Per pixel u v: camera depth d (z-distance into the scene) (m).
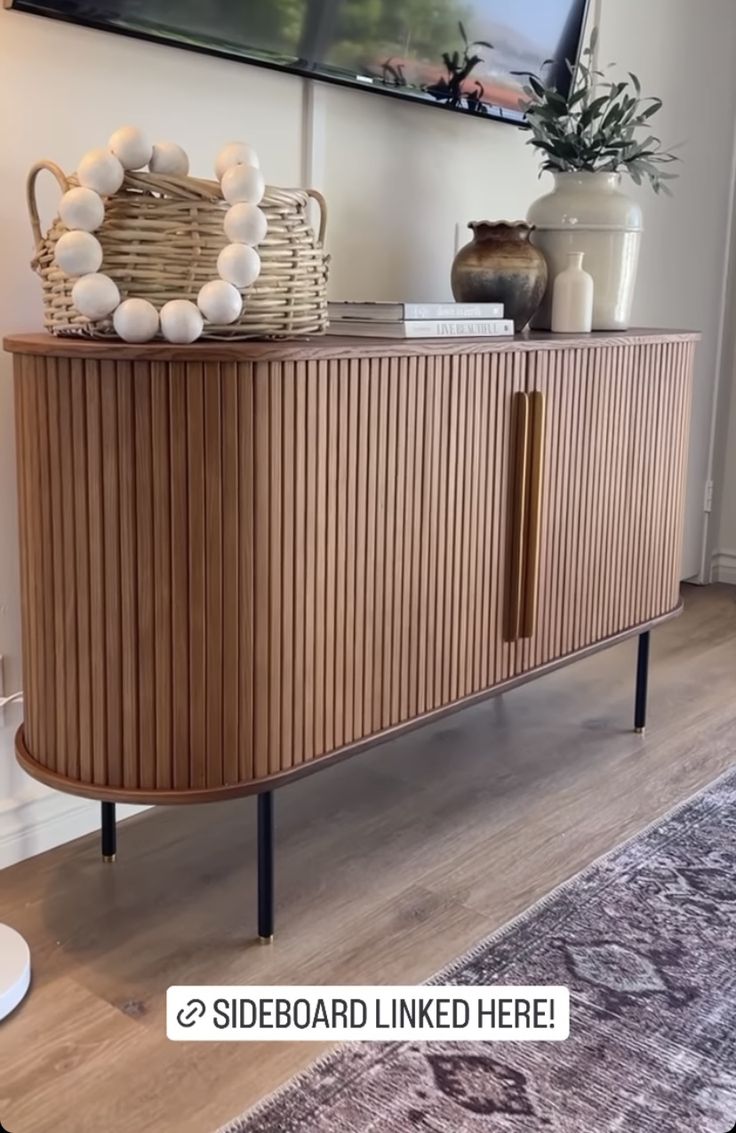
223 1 1.83
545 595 2.01
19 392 1.51
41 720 1.57
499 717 2.49
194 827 1.95
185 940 1.60
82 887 1.74
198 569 1.44
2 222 1.64
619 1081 1.32
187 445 1.40
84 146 1.73
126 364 1.38
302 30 1.96
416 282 2.42
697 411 3.51
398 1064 1.35
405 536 1.69
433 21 2.20
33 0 1.58
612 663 2.88
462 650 1.85
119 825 1.96
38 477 1.49
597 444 2.06
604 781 2.15
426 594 1.75
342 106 2.15
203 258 1.45
